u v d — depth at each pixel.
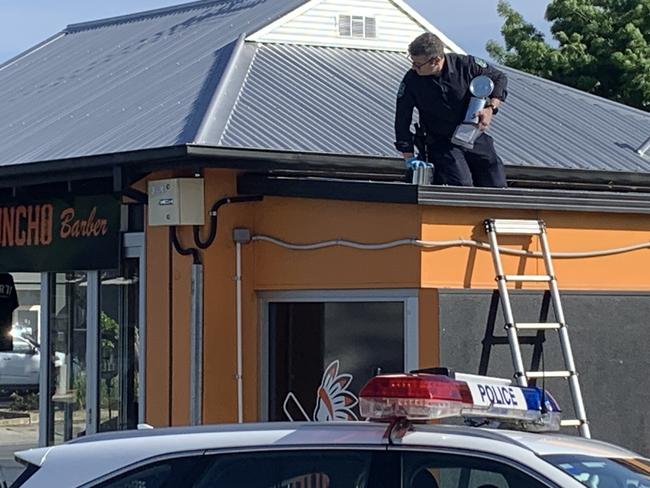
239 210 9.60
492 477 4.84
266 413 9.62
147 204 9.77
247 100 10.80
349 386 9.02
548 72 24.36
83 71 13.90
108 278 10.67
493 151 9.26
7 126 12.28
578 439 5.52
